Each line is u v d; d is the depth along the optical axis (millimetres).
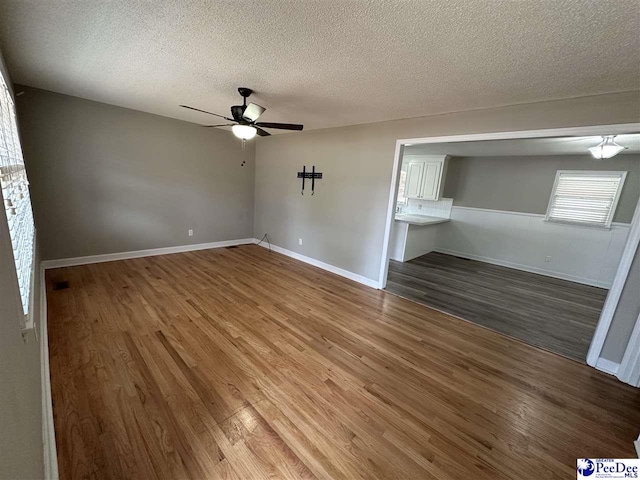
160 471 1351
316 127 4535
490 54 1809
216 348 2359
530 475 1456
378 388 2023
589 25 1425
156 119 4434
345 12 1487
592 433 1745
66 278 3557
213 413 1705
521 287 4504
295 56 2053
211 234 5531
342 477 1383
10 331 903
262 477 1354
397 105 3014
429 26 1552
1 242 872
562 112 2486
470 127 3025
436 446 1590
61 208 3787
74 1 1525
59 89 3330
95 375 1944
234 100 3287
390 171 3768
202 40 1914
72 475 1297
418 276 4754
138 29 1812
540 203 5391
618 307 2309
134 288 3408
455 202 6453
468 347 2654
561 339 2922
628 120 2207
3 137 1381
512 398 2014
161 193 4695
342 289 3904
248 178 5891
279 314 3033
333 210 4547
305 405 1819
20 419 900
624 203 4605
